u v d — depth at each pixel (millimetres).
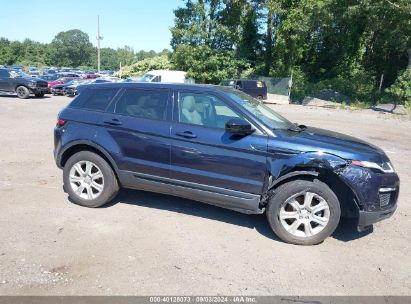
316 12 26703
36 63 129000
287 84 29750
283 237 4250
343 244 4320
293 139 4219
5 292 3113
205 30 34812
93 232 4301
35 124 12164
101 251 3865
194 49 33594
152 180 4742
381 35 31812
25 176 6340
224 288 3312
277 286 3385
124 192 5695
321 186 4113
